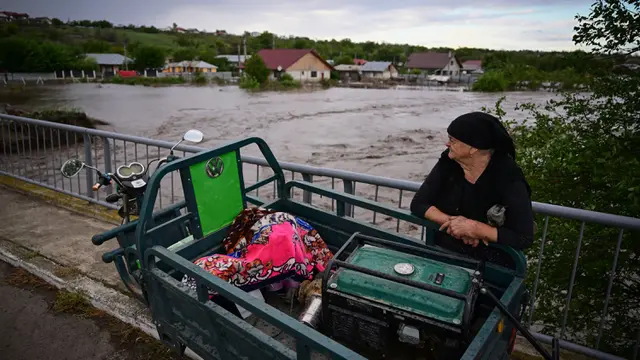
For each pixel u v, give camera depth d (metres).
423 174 16.84
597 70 4.44
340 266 2.37
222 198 2.98
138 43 140.25
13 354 3.27
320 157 19.59
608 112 4.41
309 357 1.95
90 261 4.53
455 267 2.32
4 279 4.29
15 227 5.34
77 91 59.06
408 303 2.14
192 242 2.83
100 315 3.74
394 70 112.25
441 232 2.64
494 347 2.11
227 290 2.14
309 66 91.25
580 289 4.33
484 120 2.27
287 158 19.34
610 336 4.31
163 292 2.59
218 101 46.88
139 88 69.44
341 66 111.38
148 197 2.55
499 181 2.30
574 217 2.94
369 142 23.33
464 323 2.00
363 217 10.92
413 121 32.25
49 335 3.50
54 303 3.90
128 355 3.29
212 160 2.87
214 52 136.12
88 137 5.90
